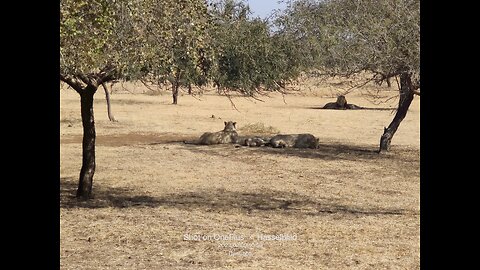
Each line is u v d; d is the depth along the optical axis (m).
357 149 24.66
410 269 8.66
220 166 20.06
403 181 17.58
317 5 19.64
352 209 13.41
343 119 37.03
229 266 8.78
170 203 13.91
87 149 14.48
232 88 19.47
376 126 33.50
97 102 48.31
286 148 24.66
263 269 8.66
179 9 10.32
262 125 31.80
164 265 8.80
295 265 8.86
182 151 23.52
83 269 8.52
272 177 18.09
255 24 18.80
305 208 13.48
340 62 13.16
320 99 54.84
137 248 9.79
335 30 14.23
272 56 19.72
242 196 15.03
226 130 26.16
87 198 14.38
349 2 16.53
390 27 11.04
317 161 21.36
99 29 9.08
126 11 9.30
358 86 15.30
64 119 34.56
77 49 9.17
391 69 11.60
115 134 29.12
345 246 9.99
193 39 10.46
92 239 10.32
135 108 43.66
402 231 11.15
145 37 9.79
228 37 17.44
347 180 17.69
